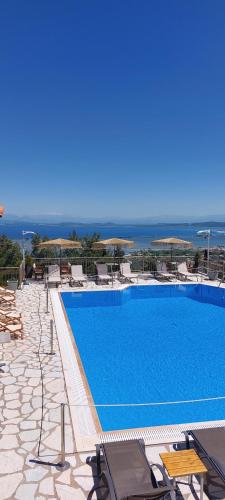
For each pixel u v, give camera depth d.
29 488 4.48
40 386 7.34
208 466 4.52
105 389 8.34
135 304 16.45
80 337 12.03
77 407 6.52
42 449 5.25
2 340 9.83
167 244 20.78
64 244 18.86
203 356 10.42
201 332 12.62
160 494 3.88
